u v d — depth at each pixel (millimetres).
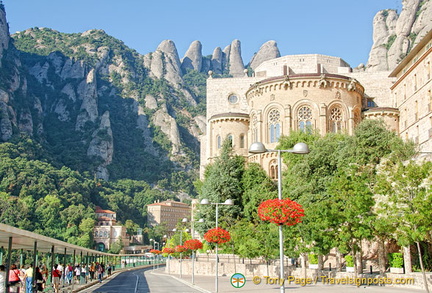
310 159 59094
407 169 31469
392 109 79812
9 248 24250
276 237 48781
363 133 56656
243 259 75500
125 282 61875
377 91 91750
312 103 76625
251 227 62031
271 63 97562
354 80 78188
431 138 64250
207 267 77062
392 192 32594
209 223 72188
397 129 80062
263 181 73500
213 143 86438
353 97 78938
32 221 198750
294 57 96188
